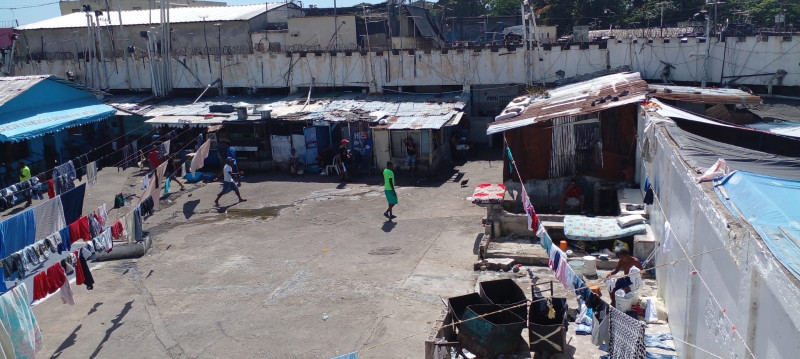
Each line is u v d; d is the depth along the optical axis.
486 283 10.39
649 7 41.16
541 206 16.67
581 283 8.71
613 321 7.59
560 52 24.50
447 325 9.17
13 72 31.02
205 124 23.70
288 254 15.00
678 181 9.35
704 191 7.39
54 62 30.53
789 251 5.13
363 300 12.19
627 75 21.14
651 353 9.21
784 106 19.28
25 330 8.49
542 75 24.88
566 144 16.14
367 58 26.48
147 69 29.27
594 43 24.03
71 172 18.53
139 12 37.38
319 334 10.94
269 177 22.86
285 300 12.41
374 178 22.03
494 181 20.77
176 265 14.62
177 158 24.06
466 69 25.59
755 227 5.82
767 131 13.23
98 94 26.78
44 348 10.88
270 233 16.64
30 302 9.70
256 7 36.50
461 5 50.69
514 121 17.03
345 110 23.97
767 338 5.24
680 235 9.10
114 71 29.80
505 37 32.38
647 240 12.54
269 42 32.81
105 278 14.00
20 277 10.37
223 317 11.80
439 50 25.66
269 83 27.95
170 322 11.70
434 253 14.49
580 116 15.92
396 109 24.02
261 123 23.05
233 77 28.33
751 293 5.55
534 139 16.30
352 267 13.94
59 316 12.13
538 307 9.99
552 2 42.19
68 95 25.25
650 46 23.42
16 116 22.19
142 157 25.28
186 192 21.22
